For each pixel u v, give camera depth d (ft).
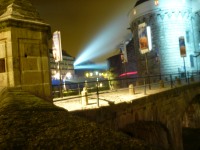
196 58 158.92
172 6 149.28
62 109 16.19
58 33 63.82
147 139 61.62
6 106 15.70
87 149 8.63
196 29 164.25
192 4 160.86
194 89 83.20
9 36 23.68
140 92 61.11
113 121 36.81
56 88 98.27
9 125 11.55
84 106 36.11
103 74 242.58
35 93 25.49
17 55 24.16
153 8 152.97
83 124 11.93
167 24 151.02
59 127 11.29
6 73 24.06
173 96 63.98
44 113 14.08
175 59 148.66
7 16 23.67
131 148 8.80
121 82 131.23
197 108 105.40
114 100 43.29
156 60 153.38
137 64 170.60
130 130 59.41
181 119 67.97
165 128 57.62
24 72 24.68
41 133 10.44
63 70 249.14
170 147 58.13
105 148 8.73
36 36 25.98
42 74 26.40
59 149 8.72
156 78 150.41
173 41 150.00
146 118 47.11
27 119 12.58
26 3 26.73
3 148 8.91
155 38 154.40
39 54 26.25
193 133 101.45
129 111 41.22
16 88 23.36
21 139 9.71
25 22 24.54
